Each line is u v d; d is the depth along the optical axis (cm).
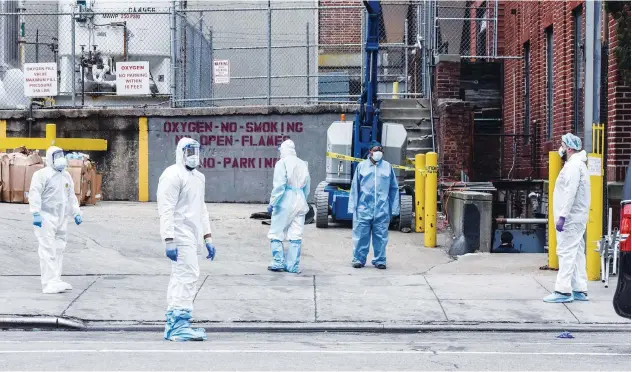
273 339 901
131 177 2169
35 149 1967
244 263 1353
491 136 2230
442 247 1509
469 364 728
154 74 2220
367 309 1035
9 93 2319
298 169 1286
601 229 1195
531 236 1468
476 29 2573
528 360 749
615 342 876
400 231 1697
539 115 1953
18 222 1547
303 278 1230
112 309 1030
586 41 1573
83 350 798
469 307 1043
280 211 1278
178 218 869
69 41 2264
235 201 2166
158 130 2164
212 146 2164
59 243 1124
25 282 1176
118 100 2270
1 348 812
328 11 2786
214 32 2584
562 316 999
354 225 1331
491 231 1436
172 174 856
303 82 2714
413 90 2561
